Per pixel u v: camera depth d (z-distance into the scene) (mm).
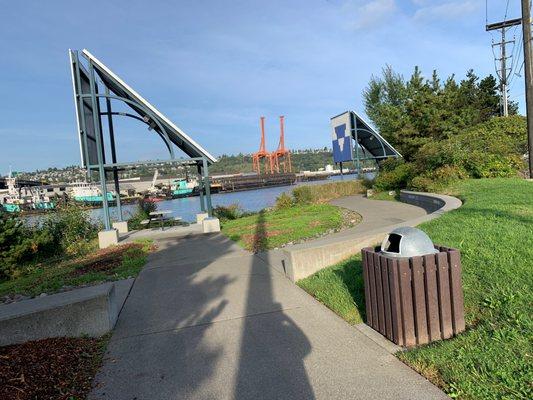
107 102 15281
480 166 16234
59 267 10523
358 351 3891
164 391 3539
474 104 32375
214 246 11039
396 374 3416
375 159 26953
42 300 5152
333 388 3330
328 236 10867
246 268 7910
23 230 13320
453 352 3498
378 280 4125
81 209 16406
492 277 4637
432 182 16266
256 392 3396
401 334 3859
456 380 3143
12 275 10633
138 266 9039
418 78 25859
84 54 13531
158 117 14430
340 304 5113
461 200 11570
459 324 3865
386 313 4039
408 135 24578
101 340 4770
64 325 4742
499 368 3148
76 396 3510
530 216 7191
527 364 3131
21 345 4477
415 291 3787
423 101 24797
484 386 2996
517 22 29234
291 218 15578
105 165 13797
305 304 5445
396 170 22141
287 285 6418
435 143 19250
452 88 28438
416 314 3803
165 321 5301
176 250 10922
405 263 3787
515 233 5961
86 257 11578
